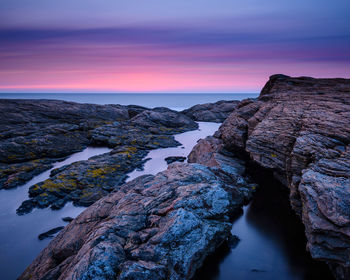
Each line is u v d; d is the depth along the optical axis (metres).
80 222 13.61
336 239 8.36
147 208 11.98
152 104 187.75
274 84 28.91
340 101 17.58
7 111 43.16
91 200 19.12
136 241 9.74
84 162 26.89
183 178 15.36
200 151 28.56
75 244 11.80
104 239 9.77
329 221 8.64
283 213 15.80
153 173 25.67
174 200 12.04
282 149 16.36
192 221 10.46
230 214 15.36
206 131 51.22
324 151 12.41
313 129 14.60
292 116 17.53
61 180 21.81
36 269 11.40
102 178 22.84
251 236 13.34
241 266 10.99
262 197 17.94
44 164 28.20
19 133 34.81
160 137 40.84
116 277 8.09
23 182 23.12
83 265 8.30
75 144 36.25
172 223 10.05
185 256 9.39
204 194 12.52
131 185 16.78
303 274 10.54
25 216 17.47
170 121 53.91
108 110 57.19
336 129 13.56
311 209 9.43
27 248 14.45
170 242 9.54
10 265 13.20
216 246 11.77
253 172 22.11
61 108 49.69
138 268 8.27
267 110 21.36
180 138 44.03
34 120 43.28
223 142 26.98
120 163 27.20
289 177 15.54
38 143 31.83
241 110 26.31
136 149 33.44
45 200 19.09
